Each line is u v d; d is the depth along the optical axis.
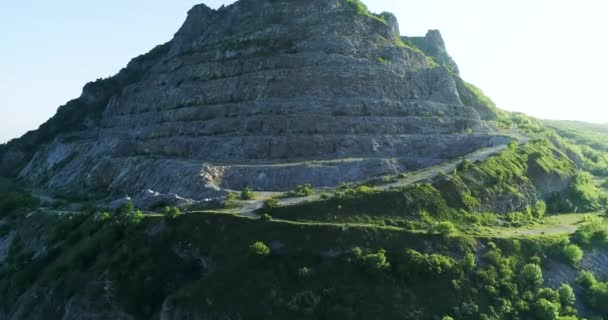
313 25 168.75
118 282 76.94
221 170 119.88
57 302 82.38
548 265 77.75
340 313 63.56
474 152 119.19
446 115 151.75
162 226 82.06
